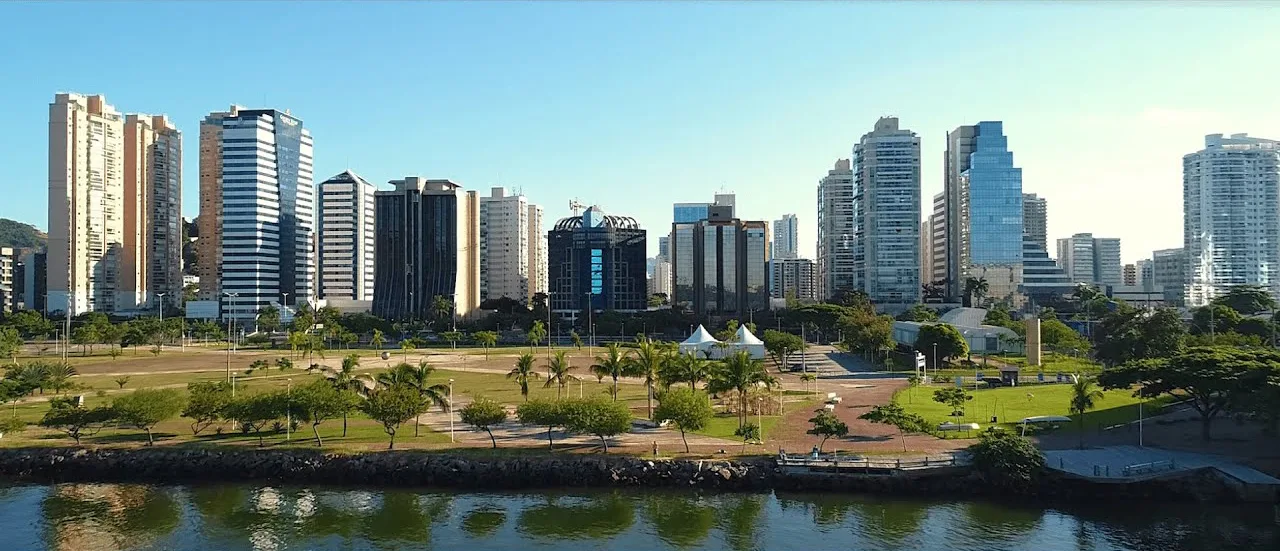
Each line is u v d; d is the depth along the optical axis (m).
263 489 86.50
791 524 74.75
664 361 117.62
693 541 71.44
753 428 94.94
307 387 99.94
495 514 78.50
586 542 71.62
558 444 95.06
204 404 97.69
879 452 88.62
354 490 85.94
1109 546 68.44
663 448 92.62
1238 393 86.56
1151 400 116.00
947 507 78.25
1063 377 146.75
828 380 155.62
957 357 180.38
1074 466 82.00
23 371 126.88
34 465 91.69
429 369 103.50
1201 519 73.75
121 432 102.94
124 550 70.62
